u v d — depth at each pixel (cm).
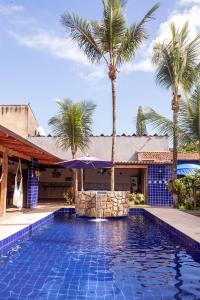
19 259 691
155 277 569
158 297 473
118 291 498
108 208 1473
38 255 729
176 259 701
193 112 1688
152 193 2064
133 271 605
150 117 1862
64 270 609
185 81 1798
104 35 1869
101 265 646
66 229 1131
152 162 2078
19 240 885
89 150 2453
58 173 2659
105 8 1858
